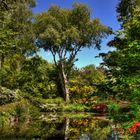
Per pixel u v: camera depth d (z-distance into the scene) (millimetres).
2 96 27812
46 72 50406
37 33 50969
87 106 39219
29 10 44719
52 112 36906
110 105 11461
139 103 10594
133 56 11047
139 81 11008
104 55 16344
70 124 20547
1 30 24562
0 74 33625
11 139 13586
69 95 49750
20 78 35938
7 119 22625
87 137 13859
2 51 24875
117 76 12055
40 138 13984
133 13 12219
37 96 38562
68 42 52062
